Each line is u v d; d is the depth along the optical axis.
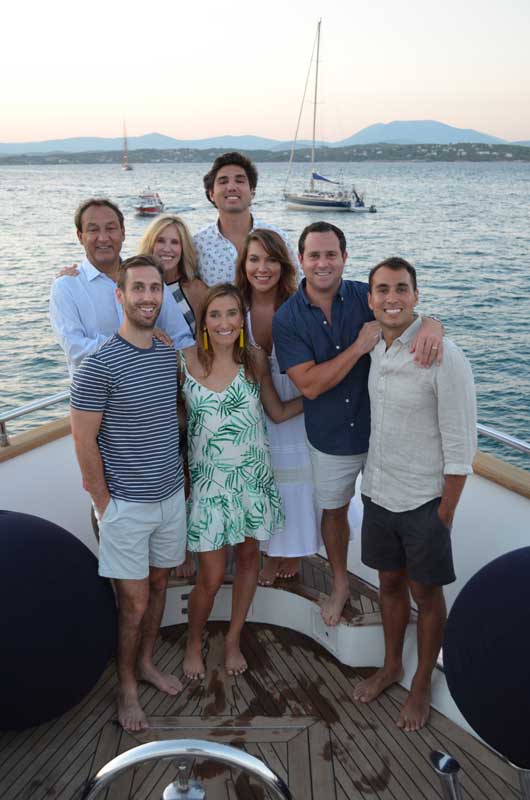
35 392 15.35
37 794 2.20
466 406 2.10
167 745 1.59
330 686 2.67
